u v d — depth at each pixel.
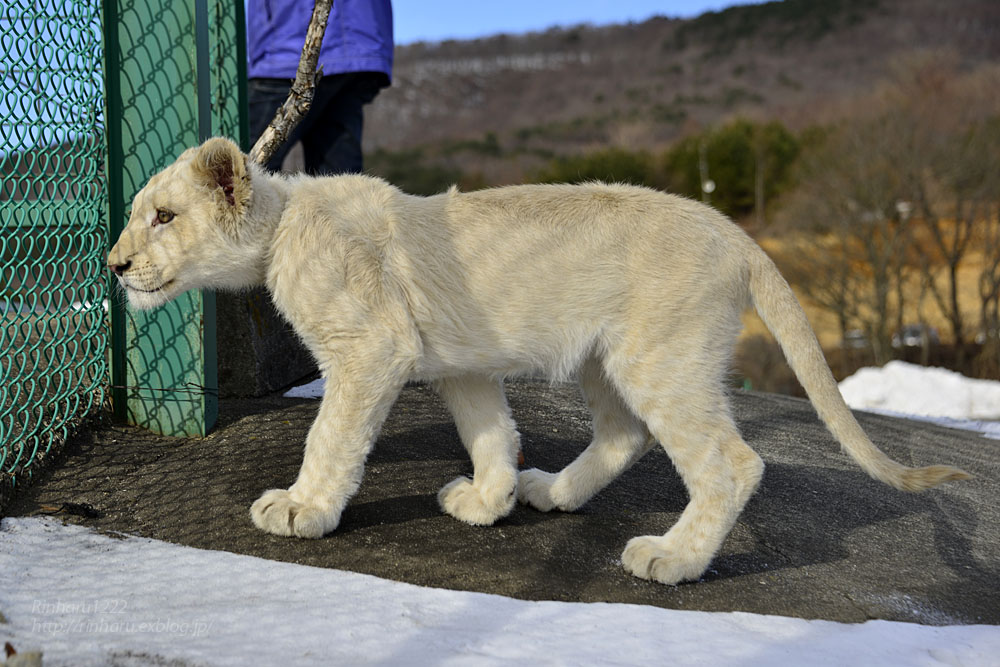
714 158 43.06
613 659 2.62
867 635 2.94
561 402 5.70
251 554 3.23
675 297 3.44
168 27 4.08
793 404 6.95
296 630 2.65
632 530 3.82
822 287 27.09
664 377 3.45
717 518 3.39
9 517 3.36
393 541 3.43
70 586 2.89
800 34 85.50
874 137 28.61
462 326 3.51
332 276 3.35
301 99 3.75
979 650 2.88
